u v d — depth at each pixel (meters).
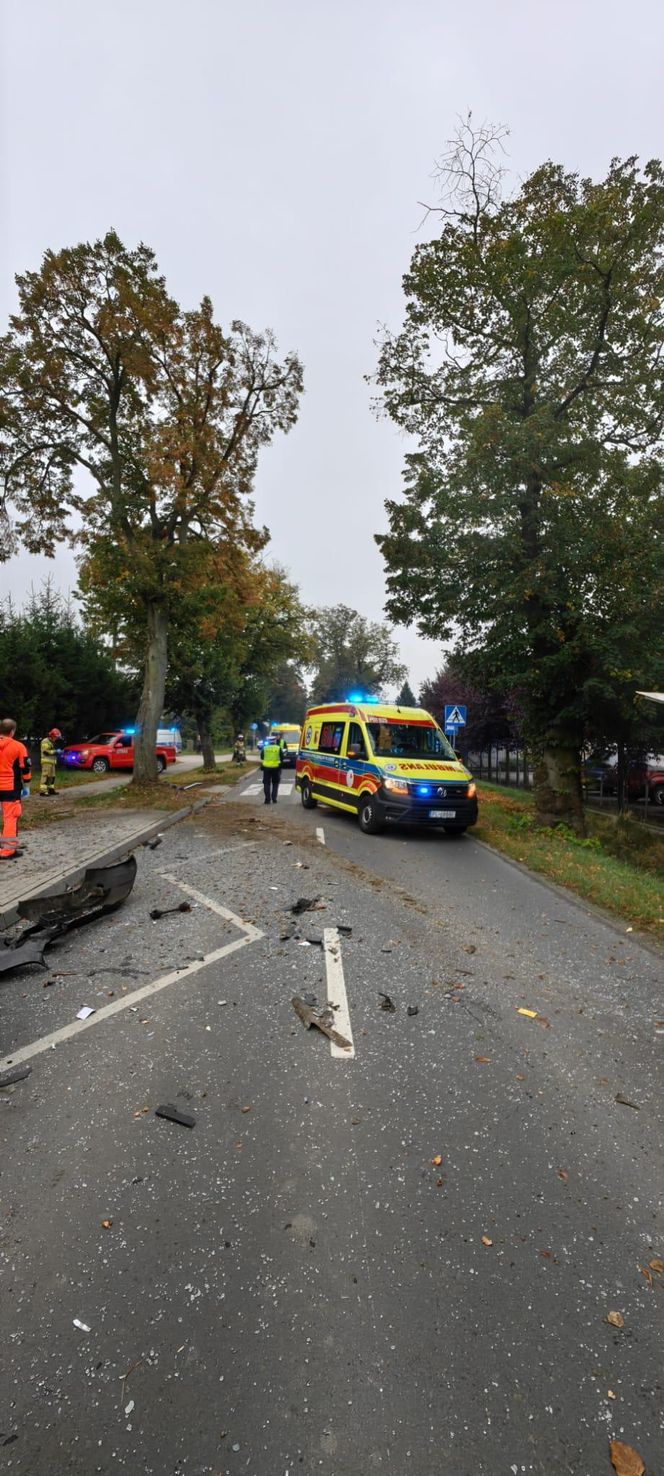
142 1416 1.69
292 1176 2.61
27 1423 1.67
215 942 5.43
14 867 7.71
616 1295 2.09
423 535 13.31
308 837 10.73
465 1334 1.93
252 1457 1.59
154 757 17.39
